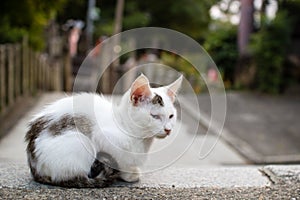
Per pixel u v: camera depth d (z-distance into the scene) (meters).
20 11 3.91
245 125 3.86
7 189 1.65
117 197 1.61
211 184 1.74
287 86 5.59
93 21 8.66
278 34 5.38
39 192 1.63
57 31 7.26
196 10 8.81
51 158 1.64
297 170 1.83
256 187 1.71
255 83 5.72
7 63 3.38
